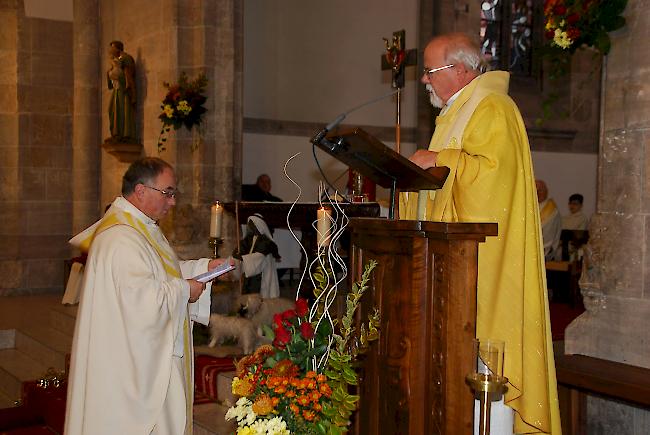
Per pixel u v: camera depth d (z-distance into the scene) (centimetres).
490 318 326
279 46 1231
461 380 262
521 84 1404
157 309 363
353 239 314
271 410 266
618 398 379
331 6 1263
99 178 1148
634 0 415
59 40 1166
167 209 399
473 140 334
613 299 427
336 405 266
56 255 1174
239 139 900
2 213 1147
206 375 536
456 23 1273
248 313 602
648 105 412
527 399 321
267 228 719
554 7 427
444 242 265
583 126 1442
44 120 1160
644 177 413
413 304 275
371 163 295
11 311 993
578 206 1216
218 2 883
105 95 1117
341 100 1277
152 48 956
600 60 471
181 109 849
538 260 334
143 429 364
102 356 367
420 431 275
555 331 679
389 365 286
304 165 1249
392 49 492
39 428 612
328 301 322
